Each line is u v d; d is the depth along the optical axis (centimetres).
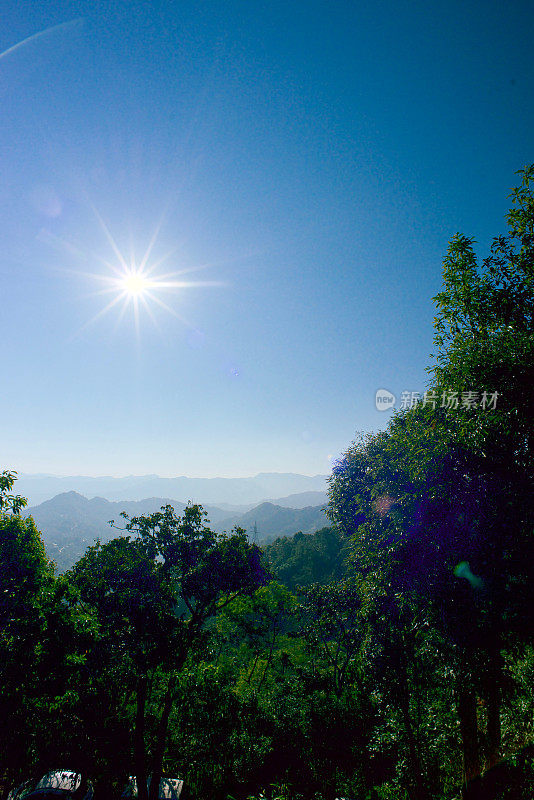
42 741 1434
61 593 1510
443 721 1537
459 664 772
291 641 3638
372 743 1694
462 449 829
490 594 743
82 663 1438
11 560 1338
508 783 909
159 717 2111
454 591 774
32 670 1320
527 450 818
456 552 803
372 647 1172
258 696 2362
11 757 1363
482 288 973
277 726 2052
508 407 779
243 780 1984
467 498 827
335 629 2016
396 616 1024
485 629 736
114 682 1642
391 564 882
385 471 1112
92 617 1502
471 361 827
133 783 1712
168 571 1883
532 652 929
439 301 1030
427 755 1518
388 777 1744
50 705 1408
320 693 2023
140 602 1650
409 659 1130
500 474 812
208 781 1959
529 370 754
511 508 773
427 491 853
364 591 1065
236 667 3397
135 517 1878
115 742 1609
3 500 1342
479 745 1390
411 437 958
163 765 1994
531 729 1196
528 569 721
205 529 1956
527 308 907
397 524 923
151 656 1598
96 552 1772
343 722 1844
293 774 1981
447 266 1016
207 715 1964
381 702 1418
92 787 1602
